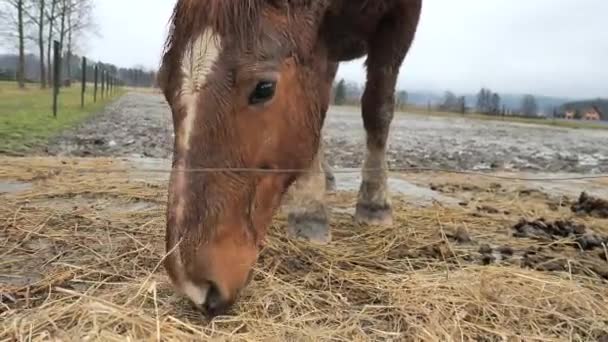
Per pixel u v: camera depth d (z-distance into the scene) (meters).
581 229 4.00
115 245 3.15
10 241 3.19
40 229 3.40
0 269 2.78
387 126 3.84
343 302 2.48
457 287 2.64
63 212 3.82
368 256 3.15
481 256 3.30
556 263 3.20
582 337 2.30
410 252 3.28
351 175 6.73
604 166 9.00
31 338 1.99
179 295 2.33
